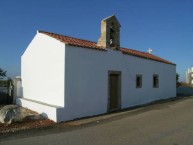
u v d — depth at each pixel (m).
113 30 13.95
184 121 10.12
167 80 20.58
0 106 14.71
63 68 11.00
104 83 12.98
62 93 11.00
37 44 13.73
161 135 7.89
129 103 15.02
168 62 21.14
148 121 10.23
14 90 16.16
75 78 11.38
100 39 13.55
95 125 9.69
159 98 19.02
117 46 14.05
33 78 14.27
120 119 10.86
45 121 10.39
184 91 28.73
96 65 12.52
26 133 8.44
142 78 16.61
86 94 11.89
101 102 12.73
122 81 14.38
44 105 11.40
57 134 8.26
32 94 14.36
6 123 9.66
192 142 7.09
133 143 7.06
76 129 9.01
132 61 15.48
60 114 10.53
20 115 10.14
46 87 12.57
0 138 7.82
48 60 12.39
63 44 11.09
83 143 7.12
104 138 7.64
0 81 20.84
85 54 11.91
